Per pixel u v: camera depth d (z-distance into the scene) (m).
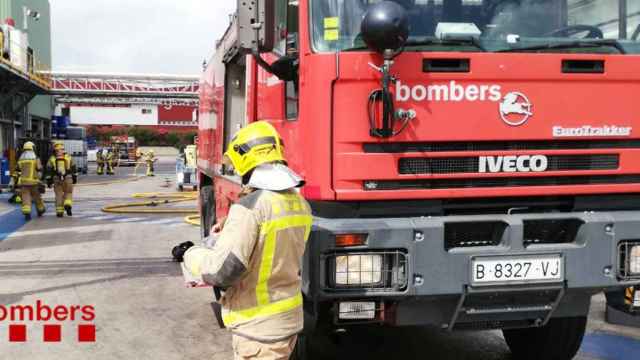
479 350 5.43
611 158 3.99
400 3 3.76
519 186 3.88
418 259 3.60
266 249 2.97
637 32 4.08
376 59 3.60
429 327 6.09
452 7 3.81
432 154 3.71
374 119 3.62
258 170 3.05
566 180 3.94
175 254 3.33
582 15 4.01
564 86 3.85
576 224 3.86
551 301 3.92
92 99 47.19
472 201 3.89
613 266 3.80
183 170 23.44
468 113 3.74
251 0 3.79
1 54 22.53
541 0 3.94
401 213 3.78
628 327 5.91
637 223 3.83
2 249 10.17
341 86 3.62
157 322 6.19
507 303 3.87
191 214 15.22
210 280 2.93
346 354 5.31
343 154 3.64
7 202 18.19
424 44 3.69
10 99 28.28
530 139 3.82
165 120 70.00
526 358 5.09
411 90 3.67
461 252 3.64
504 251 3.68
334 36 3.66
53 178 14.46
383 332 5.94
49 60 40.66
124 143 54.06
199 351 5.38
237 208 2.98
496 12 3.87
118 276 8.19
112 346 5.49
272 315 3.01
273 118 4.49
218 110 7.17
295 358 4.04
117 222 13.65
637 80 3.95
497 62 3.75
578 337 4.68
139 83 41.81
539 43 3.82
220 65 7.02
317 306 3.81
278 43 4.19
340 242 3.55
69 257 9.50
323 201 3.73
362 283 3.61
